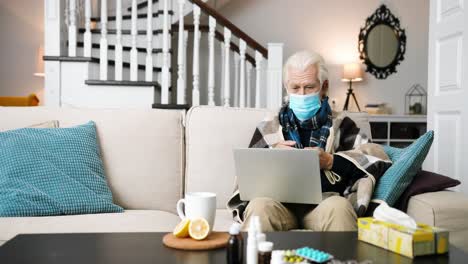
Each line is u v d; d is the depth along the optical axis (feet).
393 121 15.96
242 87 13.26
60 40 11.91
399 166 4.74
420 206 4.47
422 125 15.98
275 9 17.38
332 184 5.16
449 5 8.76
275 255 2.70
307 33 17.47
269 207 4.50
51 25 11.79
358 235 3.47
